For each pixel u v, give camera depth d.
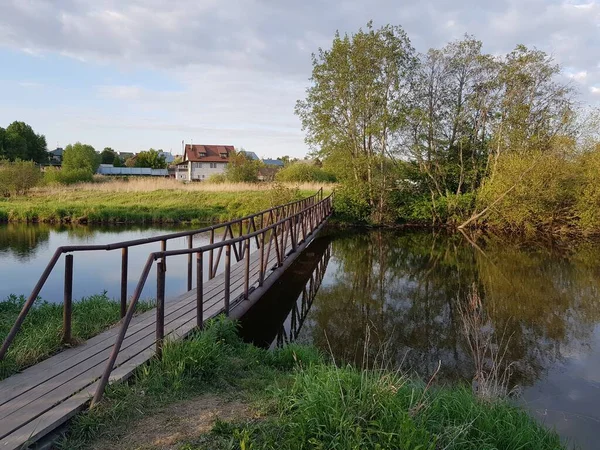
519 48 21.02
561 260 14.74
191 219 22.55
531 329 7.89
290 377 4.11
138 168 66.56
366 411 2.92
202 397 3.51
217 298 6.06
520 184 19.92
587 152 19.98
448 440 2.86
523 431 3.42
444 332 7.70
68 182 32.19
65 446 2.70
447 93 22.70
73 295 8.42
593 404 5.19
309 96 22.61
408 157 22.94
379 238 19.64
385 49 21.00
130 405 3.18
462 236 20.56
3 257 12.50
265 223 19.62
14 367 3.58
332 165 23.25
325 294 10.30
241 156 45.78
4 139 57.59
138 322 4.92
